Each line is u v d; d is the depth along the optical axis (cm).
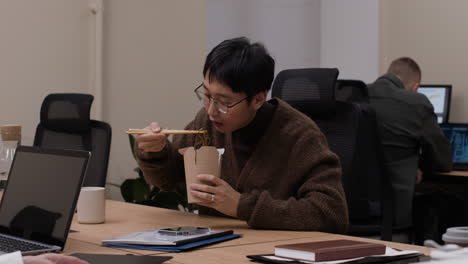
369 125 240
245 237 160
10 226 158
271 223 170
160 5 408
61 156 154
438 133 342
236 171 196
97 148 249
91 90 376
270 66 178
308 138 186
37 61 352
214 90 173
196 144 204
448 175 366
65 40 364
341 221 175
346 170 234
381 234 241
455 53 457
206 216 198
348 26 503
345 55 505
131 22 394
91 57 376
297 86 244
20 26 344
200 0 430
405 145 329
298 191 183
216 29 506
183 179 212
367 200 242
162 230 154
